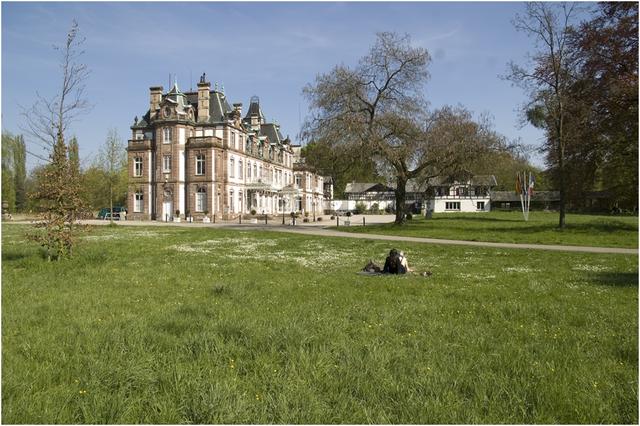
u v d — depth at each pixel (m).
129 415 4.37
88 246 20.88
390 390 4.90
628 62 33.44
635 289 11.49
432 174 40.12
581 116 35.25
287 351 6.01
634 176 37.94
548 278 13.49
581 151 35.69
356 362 5.64
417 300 9.85
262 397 4.71
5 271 13.52
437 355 6.03
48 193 15.48
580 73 35.88
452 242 27.50
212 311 8.30
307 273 14.05
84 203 16.09
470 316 8.34
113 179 48.97
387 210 108.44
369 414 4.41
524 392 4.91
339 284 11.93
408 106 38.28
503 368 5.60
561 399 4.75
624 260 18.50
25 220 55.28
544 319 8.29
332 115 38.78
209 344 6.24
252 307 8.83
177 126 61.12
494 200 116.50
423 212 98.69
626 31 32.34
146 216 62.66
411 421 4.34
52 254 16.59
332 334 6.81
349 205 121.06
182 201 61.66
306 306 8.88
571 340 6.89
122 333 6.71
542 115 41.53
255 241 27.50
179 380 5.02
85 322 7.57
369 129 36.53
